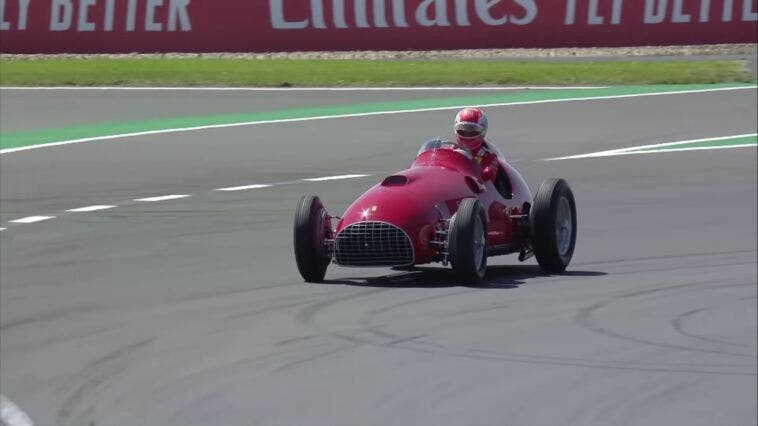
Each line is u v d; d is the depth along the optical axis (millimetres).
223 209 64500
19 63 124562
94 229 59094
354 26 129625
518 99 103188
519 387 32188
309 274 45656
